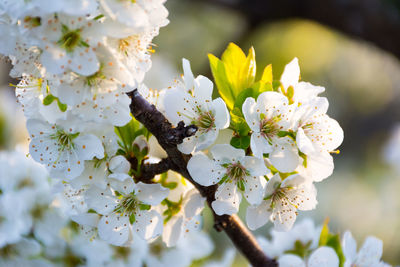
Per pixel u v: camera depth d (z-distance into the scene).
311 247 0.48
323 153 0.42
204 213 0.59
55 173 0.42
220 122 0.42
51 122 0.42
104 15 0.40
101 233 0.42
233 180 0.42
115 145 0.42
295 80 0.43
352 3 0.62
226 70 0.43
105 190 0.42
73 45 0.40
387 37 0.61
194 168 0.42
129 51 0.41
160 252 0.49
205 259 0.52
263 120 0.42
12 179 0.50
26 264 0.49
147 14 0.41
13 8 0.40
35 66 0.41
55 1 0.39
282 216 0.43
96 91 0.41
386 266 0.45
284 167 0.42
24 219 0.49
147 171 0.43
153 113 0.42
